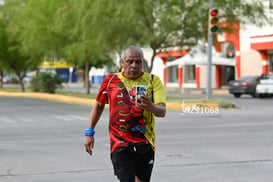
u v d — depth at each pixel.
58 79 58.44
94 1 38.78
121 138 7.14
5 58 61.81
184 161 13.46
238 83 49.25
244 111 31.50
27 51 54.16
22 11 56.53
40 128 22.36
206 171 12.14
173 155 14.41
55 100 47.00
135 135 7.13
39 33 51.31
